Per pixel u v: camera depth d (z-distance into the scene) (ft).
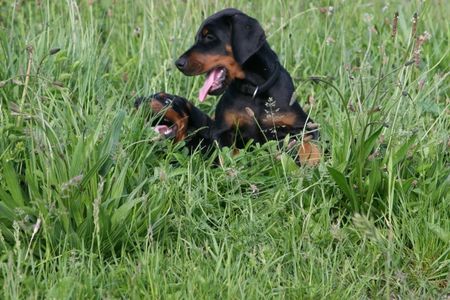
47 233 20.40
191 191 23.20
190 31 32.65
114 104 28.09
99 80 28.81
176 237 22.03
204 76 30.81
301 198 22.81
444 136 25.05
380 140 23.86
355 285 20.47
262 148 24.89
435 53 31.76
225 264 20.34
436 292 20.63
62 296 18.53
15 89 27.25
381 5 37.68
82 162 21.33
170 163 25.35
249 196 23.06
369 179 22.71
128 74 30.76
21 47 29.50
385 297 20.22
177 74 30.73
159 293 19.04
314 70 32.01
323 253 21.30
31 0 35.19
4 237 20.58
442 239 21.80
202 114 27.91
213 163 26.18
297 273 20.56
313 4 35.78
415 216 22.88
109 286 19.31
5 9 34.30
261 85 26.48
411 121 26.02
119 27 34.71
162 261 20.42
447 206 22.99
